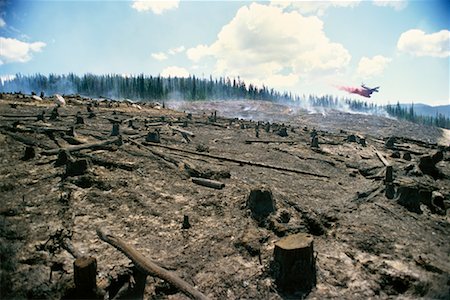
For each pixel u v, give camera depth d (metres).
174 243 6.78
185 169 11.42
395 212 8.89
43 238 6.22
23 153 11.15
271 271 5.86
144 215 7.79
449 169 16.02
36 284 5.04
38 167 9.95
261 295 5.38
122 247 6.12
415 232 7.72
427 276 5.71
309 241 5.70
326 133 28.44
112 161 10.84
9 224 6.52
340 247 6.85
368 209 9.06
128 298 5.13
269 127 26.53
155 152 12.92
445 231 8.02
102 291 4.89
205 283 5.62
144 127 20.25
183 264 6.07
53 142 12.77
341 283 5.66
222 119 32.12
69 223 6.93
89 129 16.45
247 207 8.48
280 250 5.58
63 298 4.82
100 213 7.62
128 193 8.79
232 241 6.93
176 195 9.23
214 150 16.22
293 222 7.97
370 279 5.79
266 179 11.63
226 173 11.28
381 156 18.36
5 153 10.94
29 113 19.14
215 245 6.78
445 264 6.14
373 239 7.08
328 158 17.25
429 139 46.91
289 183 11.45
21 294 4.85
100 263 5.71
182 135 19.09
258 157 15.63
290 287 5.49
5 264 5.33
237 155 15.64
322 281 5.70
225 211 8.38
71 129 13.80
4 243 5.83
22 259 5.56
